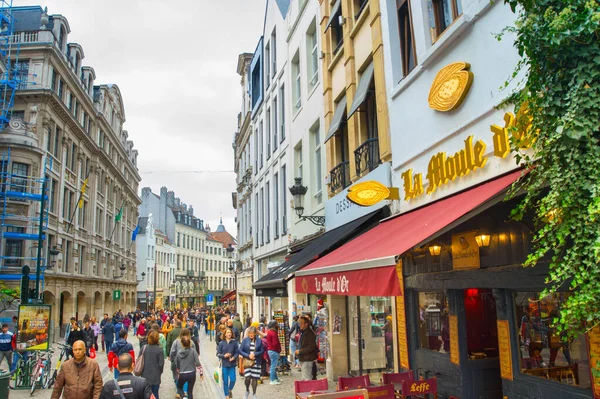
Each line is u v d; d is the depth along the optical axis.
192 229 91.25
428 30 8.09
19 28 33.31
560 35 3.71
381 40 9.74
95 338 22.44
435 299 7.91
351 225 10.48
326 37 14.01
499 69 6.04
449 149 7.19
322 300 14.65
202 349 24.72
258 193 26.39
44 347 13.36
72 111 36.22
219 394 11.44
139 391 5.96
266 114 24.11
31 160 28.55
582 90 3.71
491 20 6.22
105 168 45.66
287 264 13.31
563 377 5.12
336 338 12.48
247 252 31.55
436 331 7.87
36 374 12.46
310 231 15.37
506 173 5.77
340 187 12.39
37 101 30.08
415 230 5.74
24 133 28.20
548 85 3.97
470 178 6.54
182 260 85.88
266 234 23.77
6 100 29.53
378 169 9.66
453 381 7.18
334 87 13.38
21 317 13.41
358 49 11.41
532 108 4.14
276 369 12.76
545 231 3.88
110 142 48.12
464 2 6.80
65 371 6.21
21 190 28.08
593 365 4.63
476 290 7.97
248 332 10.41
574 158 3.66
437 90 7.33
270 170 22.73
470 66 6.70
